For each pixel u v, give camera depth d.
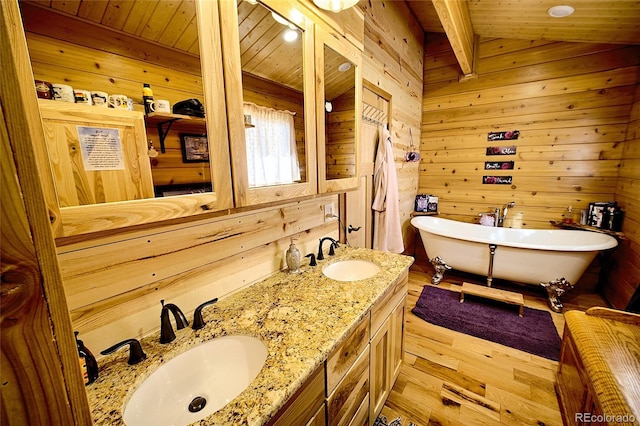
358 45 1.43
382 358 1.33
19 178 0.26
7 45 0.25
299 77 1.11
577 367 1.31
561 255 2.39
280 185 1.03
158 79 0.78
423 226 3.14
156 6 0.73
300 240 1.56
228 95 0.79
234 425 0.57
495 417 1.45
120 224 0.61
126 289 0.82
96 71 0.72
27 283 0.27
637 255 2.18
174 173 0.79
